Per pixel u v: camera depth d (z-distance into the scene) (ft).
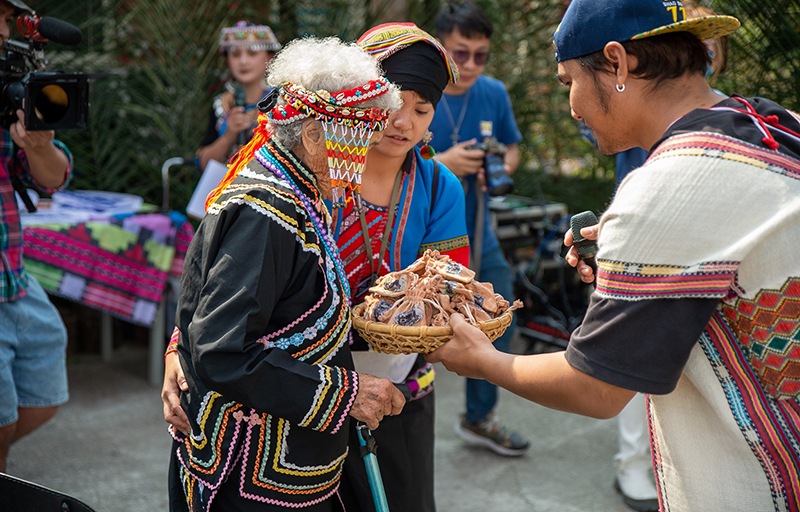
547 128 19.44
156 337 13.08
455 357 4.92
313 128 4.73
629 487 9.63
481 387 10.84
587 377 4.03
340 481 5.91
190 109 15.76
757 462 4.10
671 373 3.82
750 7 10.09
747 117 3.97
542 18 18.51
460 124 11.32
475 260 10.69
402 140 5.80
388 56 5.66
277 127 4.82
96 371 13.87
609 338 3.90
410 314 5.02
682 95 4.24
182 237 12.66
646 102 4.26
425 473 6.44
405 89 5.66
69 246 11.48
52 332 8.20
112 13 15.20
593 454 11.17
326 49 4.82
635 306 3.81
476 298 5.26
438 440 11.55
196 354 4.46
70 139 14.98
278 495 4.96
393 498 6.24
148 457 10.65
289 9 16.74
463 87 11.14
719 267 3.69
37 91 7.07
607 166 18.75
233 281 4.45
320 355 4.88
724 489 4.24
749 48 10.43
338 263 5.09
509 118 11.93
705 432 4.28
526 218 14.39
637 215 3.79
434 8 17.35
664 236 3.73
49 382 8.21
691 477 4.37
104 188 15.42
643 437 9.53
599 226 4.11
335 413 4.75
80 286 11.65
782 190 3.68
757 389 4.00
